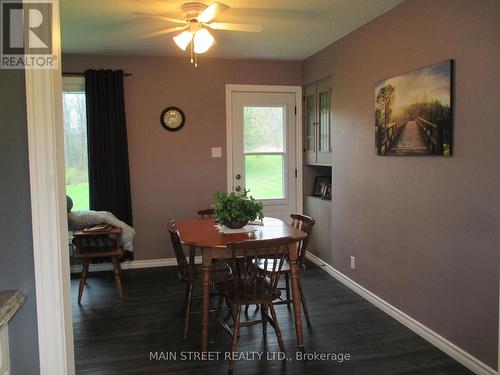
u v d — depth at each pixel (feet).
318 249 16.99
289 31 13.34
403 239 11.08
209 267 9.78
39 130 4.92
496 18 7.94
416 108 10.25
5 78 4.89
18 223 5.00
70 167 16.38
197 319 11.65
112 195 16.12
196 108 17.11
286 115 17.95
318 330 10.84
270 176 18.04
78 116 16.31
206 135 17.28
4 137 4.92
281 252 10.02
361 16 11.93
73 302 13.07
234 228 11.10
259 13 11.63
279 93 17.84
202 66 17.07
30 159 4.91
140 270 16.63
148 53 16.15
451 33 9.07
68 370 5.44
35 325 5.10
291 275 10.14
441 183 9.56
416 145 10.29
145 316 11.93
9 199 4.97
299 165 18.21
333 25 12.76
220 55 16.71
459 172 9.00
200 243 9.66
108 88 15.90
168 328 11.11
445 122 9.25
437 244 9.77
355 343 10.12
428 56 9.83
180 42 10.81
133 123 16.58
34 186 4.94
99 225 13.76
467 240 8.85
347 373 8.79
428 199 10.03
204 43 10.71
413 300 10.76
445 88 9.22
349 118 13.82
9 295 4.81
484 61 8.23
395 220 11.42
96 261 16.21
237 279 9.99
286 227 11.53
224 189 17.57
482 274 8.50
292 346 10.00
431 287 10.03
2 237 4.98
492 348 8.34
